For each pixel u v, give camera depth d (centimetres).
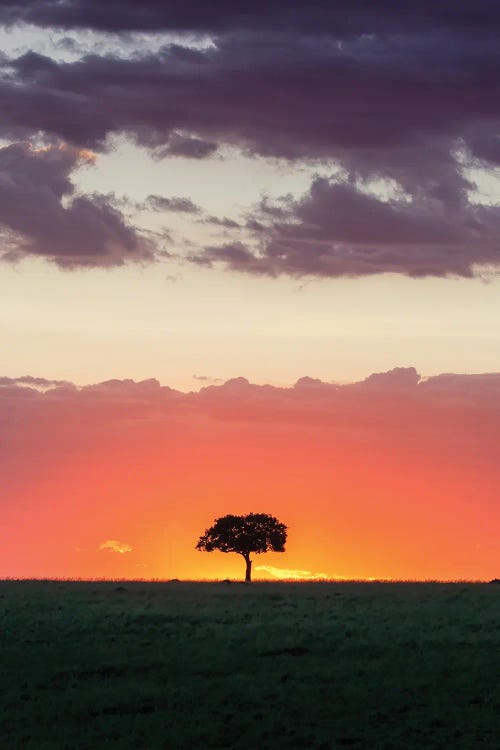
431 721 3195
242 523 13088
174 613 5725
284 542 13062
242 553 13100
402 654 4328
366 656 4303
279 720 3175
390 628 5091
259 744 2938
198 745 2930
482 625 5216
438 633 4922
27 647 4509
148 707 3362
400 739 3008
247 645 4547
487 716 3256
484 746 2936
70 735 3012
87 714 3269
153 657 4234
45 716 3222
